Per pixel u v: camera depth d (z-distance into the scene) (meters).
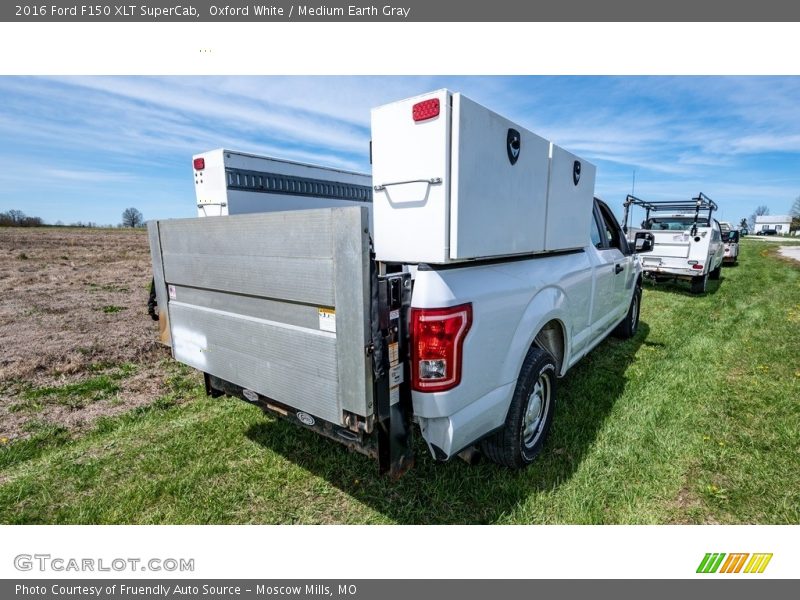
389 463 1.89
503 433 2.42
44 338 5.51
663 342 5.24
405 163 1.94
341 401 1.82
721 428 3.06
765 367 4.24
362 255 1.62
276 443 2.95
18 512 2.34
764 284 10.23
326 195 3.74
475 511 2.30
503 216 2.20
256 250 2.04
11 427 3.25
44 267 13.84
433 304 1.85
